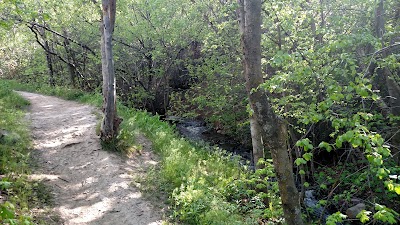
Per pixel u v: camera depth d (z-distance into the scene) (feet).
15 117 36.24
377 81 30.14
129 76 70.23
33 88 70.59
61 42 73.87
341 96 13.96
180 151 32.76
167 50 63.05
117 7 51.65
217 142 55.47
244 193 25.31
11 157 24.76
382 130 24.53
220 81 52.37
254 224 20.45
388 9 28.71
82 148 30.45
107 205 21.86
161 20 58.70
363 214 12.87
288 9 28.17
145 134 38.86
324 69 17.17
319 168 36.09
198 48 69.67
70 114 43.06
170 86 76.07
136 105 70.79
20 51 94.12
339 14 28.96
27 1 40.11
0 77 96.78
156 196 23.98
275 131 15.56
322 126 36.81
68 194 22.66
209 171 30.14
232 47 46.47
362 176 23.18
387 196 23.61
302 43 27.25
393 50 26.25
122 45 66.03
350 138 11.69
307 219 26.30
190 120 70.08
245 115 51.80
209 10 56.39
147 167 29.32
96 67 75.56
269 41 33.55
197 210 21.21
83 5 50.29
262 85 15.01
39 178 23.72
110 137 30.86
